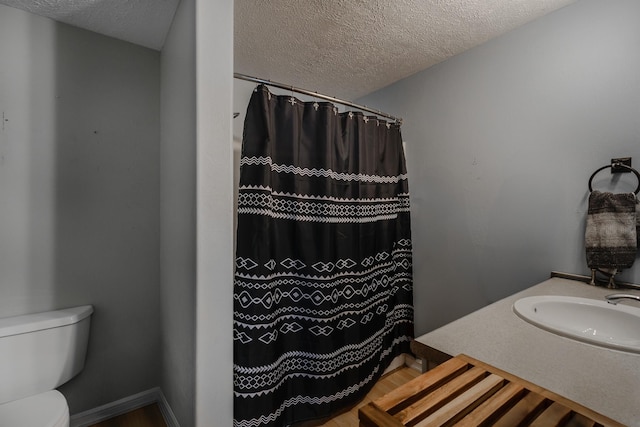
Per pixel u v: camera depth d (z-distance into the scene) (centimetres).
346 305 173
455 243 202
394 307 215
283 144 154
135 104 173
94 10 143
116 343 167
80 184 157
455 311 203
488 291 185
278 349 154
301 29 168
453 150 201
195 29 116
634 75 129
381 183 201
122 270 169
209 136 118
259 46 186
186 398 129
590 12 141
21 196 142
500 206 178
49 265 149
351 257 177
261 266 141
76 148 156
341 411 173
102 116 163
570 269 150
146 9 142
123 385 169
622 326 105
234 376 140
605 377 66
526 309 106
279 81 236
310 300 161
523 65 165
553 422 52
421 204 223
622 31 132
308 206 162
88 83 159
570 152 149
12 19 141
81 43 157
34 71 145
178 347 142
